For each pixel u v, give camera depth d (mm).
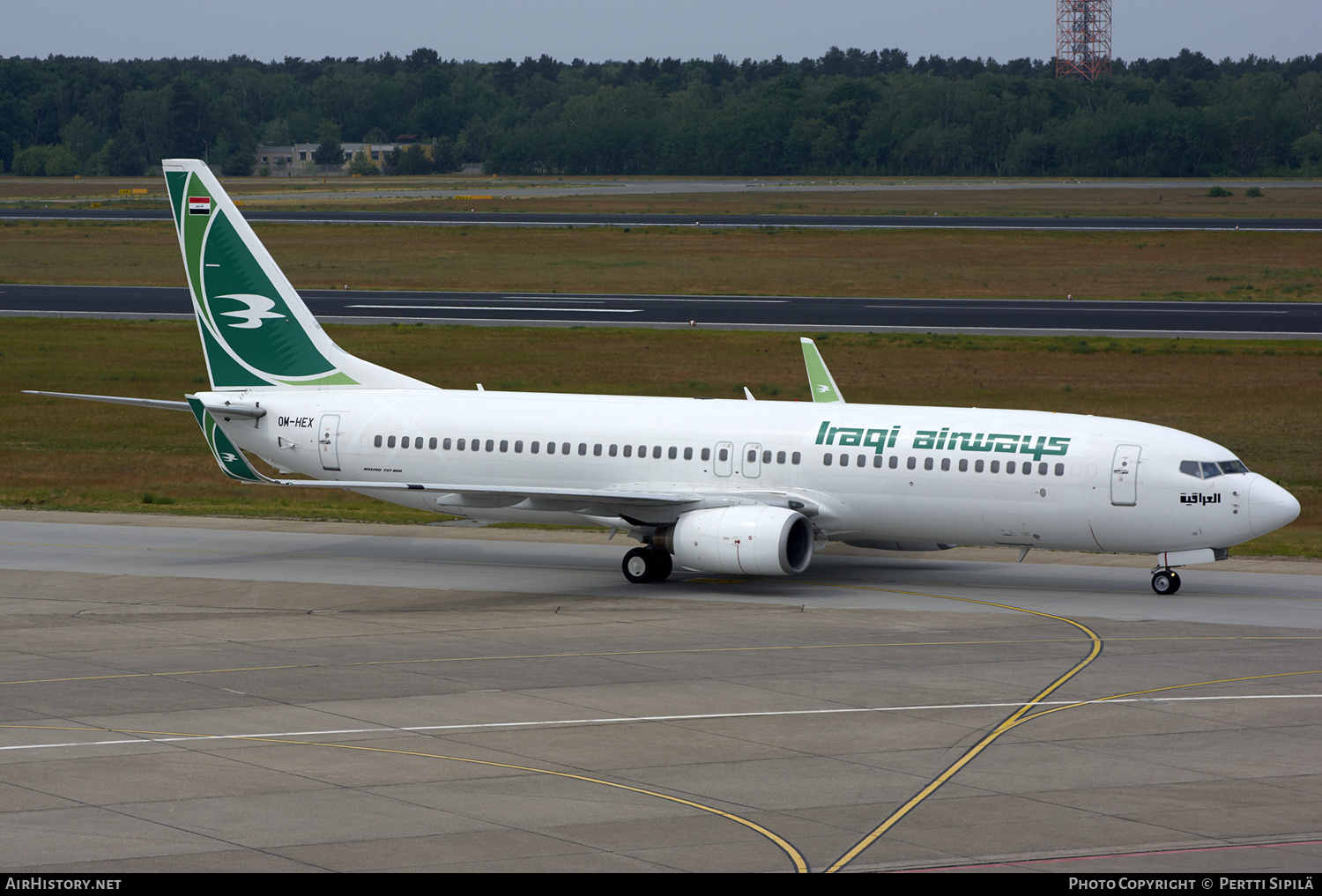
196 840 52750
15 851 51281
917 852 51750
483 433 121500
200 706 73688
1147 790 59500
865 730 69188
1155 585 108125
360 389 128125
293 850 51562
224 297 129500
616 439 117750
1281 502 101250
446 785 60062
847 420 113188
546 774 61688
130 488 165500
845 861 50719
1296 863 50625
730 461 114188
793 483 112625
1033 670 82188
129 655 86062
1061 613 100062
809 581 114000
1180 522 102938
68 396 122750
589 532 139750
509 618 98000
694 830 54250
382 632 93312
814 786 60156
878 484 110250
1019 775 61750
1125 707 73750
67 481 168500
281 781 60438
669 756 64625
